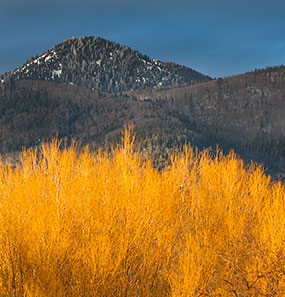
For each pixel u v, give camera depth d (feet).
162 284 17.04
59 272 15.33
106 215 18.35
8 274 16.14
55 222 17.34
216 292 16.17
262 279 16.69
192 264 16.37
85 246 16.58
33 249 16.34
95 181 21.63
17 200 20.11
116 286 15.83
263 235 19.88
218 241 18.78
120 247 16.38
